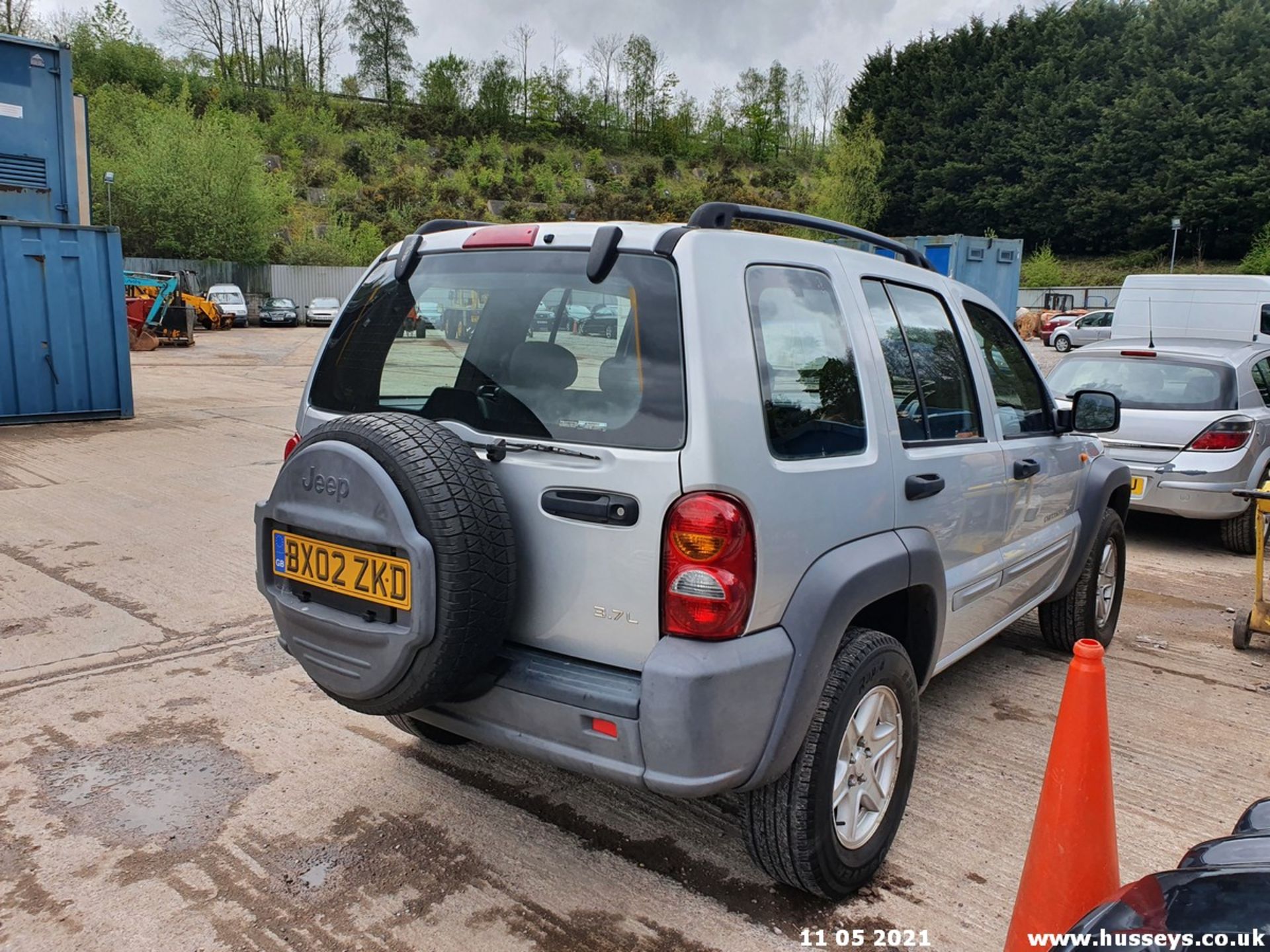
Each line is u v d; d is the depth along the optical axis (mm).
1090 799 2277
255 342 29906
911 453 2992
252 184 43906
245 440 10750
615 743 2326
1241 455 6832
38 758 3529
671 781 2264
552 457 2449
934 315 3447
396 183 67938
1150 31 65625
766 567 2336
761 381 2420
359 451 2428
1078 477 4516
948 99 74062
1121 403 7297
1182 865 1906
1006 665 4715
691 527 2232
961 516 3305
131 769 3467
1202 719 4113
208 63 93875
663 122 102938
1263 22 61188
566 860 2936
